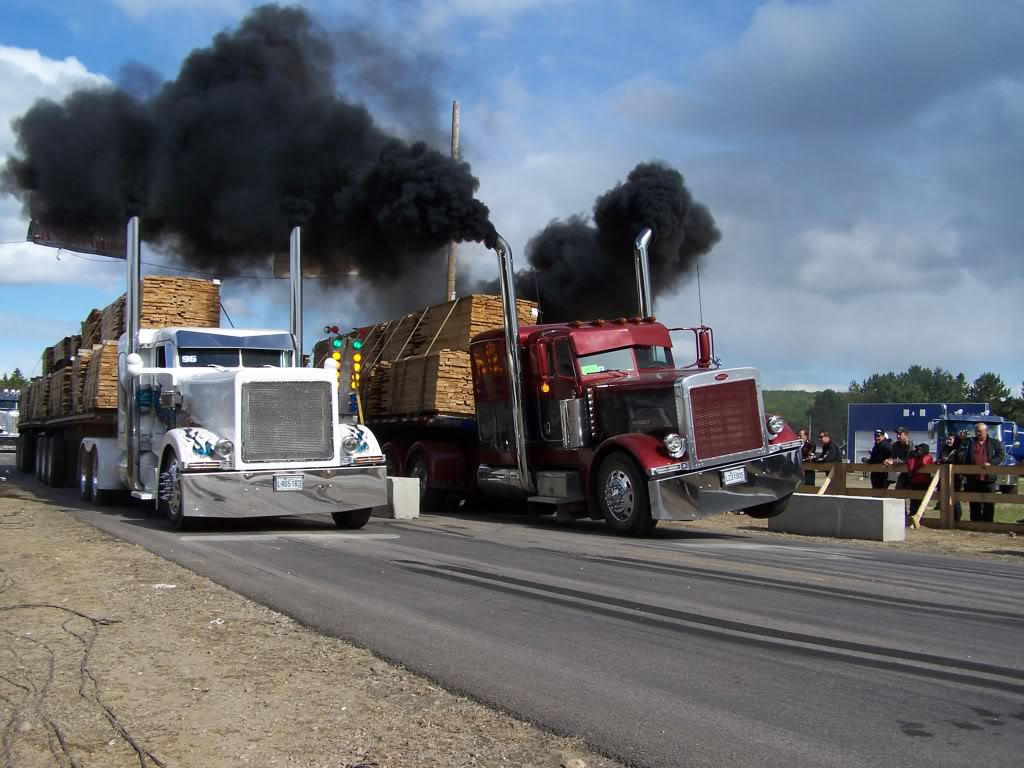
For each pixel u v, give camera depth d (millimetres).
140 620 7383
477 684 5707
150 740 4828
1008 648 6578
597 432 14234
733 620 7430
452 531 13938
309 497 13047
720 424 13047
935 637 6887
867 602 8234
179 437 12859
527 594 8484
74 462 21422
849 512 14078
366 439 13578
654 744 4703
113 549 11133
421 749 4691
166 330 15344
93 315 20484
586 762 4504
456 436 17938
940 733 4832
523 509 18281
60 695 5539
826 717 5090
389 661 6230
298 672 5988
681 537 13539
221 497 12625
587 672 5957
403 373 18641
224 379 13148
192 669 6055
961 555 12344
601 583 9094
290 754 4648
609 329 14828
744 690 5570
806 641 6746
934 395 125688
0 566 9875
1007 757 4504
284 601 8086
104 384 17234
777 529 14953
